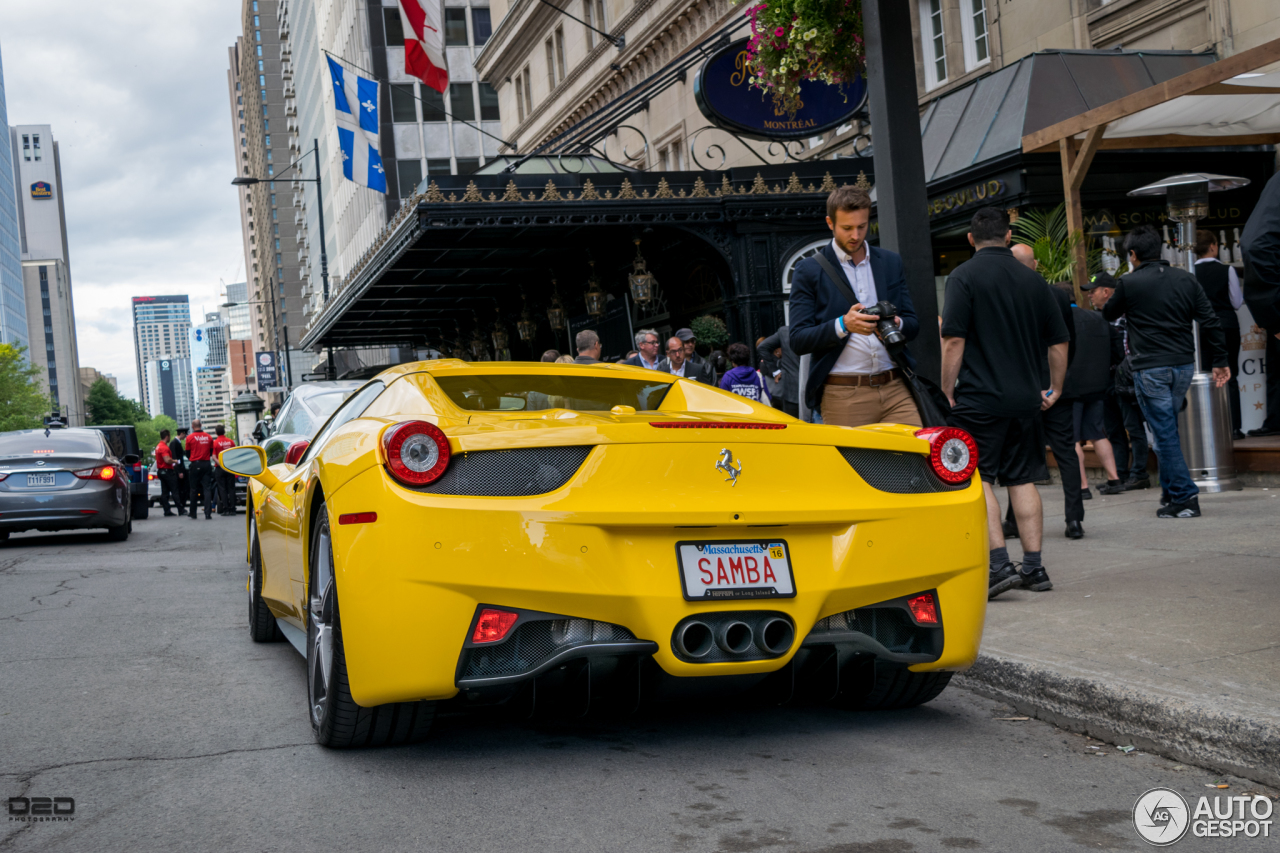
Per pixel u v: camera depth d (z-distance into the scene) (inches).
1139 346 294.7
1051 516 326.3
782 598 129.0
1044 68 484.1
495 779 129.9
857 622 138.1
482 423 140.3
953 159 497.7
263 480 222.7
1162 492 301.1
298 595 175.9
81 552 472.1
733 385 408.8
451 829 113.3
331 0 2443.4
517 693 128.6
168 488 868.0
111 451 560.1
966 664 144.3
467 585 121.4
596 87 1000.2
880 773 129.6
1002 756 135.6
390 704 134.6
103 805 124.0
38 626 257.1
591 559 123.3
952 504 141.3
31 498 509.4
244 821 117.4
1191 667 147.5
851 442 136.7
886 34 257.1
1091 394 364.2
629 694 131.7
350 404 192.4
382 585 123.1
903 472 142.0
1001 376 207.5
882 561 135.0
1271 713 124.4
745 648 126.6
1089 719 143.9
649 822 114.2
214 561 416.8
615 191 569.3
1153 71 478.0
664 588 125.0
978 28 613.0
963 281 208.2
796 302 206.5
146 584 340.5
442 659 122.2
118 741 151.8
